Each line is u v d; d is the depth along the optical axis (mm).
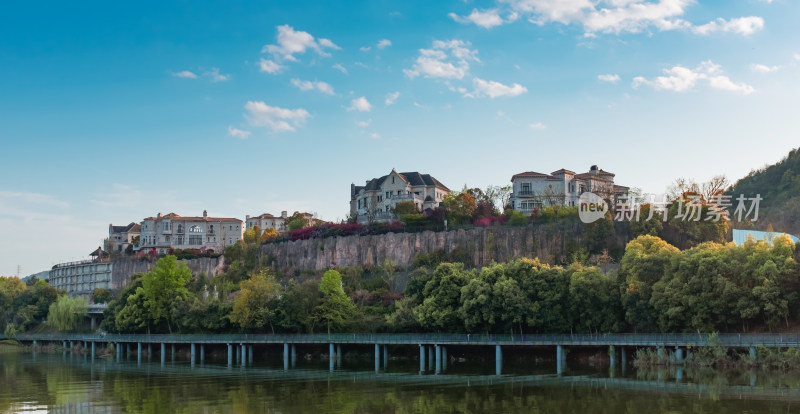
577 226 148375
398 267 158750
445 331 111062
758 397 68062
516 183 185375
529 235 151250
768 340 83812
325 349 126000
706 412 61906
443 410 68312
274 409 70312
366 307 131625
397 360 117875
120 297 160500
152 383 91812
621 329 100438
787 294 88312
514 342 99062
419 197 195750
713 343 86750
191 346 131625
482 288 105250
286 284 168500
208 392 82312
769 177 199375
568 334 102375
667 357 91812
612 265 133750
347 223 182375
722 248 98312
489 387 81438
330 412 68438
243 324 126625
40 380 96812
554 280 104750
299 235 182250
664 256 99188
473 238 157250
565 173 184125
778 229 154375
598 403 68688
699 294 91562
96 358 140375
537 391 77375
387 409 69625
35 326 188125
